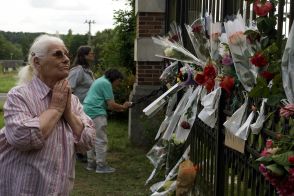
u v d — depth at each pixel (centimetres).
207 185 502
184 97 556
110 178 757
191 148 592
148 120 955
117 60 1534
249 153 356
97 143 784
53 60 311
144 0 971
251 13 380
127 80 1379
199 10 583
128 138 1060
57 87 312
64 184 316
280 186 253
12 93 311
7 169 309
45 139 301
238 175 384
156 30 977
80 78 829
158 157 650
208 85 428
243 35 342
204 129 518
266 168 255
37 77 318
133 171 802
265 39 328
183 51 532
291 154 250
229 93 400
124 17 1514
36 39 321
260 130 323
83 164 861
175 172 578
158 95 971
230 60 382
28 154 305
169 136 568
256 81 317
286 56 274
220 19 469
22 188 304
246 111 358
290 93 275
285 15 311
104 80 780
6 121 305
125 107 795
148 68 980
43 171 304
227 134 402
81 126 329
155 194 556
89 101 777
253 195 343
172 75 686
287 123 281
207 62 454
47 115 303
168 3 934
